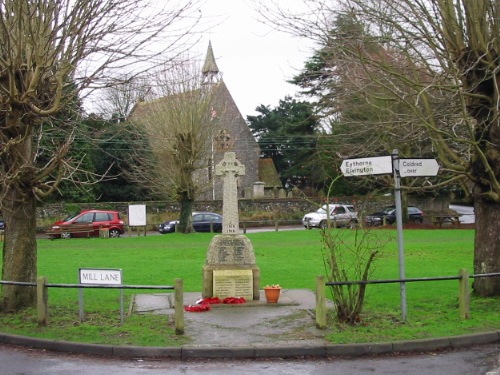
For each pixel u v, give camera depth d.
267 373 7.39
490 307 10.36
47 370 7.58
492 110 10.46
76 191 43.75
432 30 11.73
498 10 10.41
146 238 30.08
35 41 9.46
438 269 15.98
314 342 8.45
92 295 12.67
